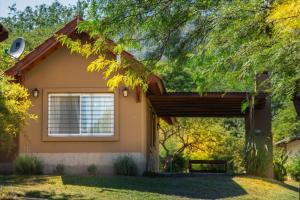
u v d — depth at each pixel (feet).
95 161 59.52
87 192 46.37
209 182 56.54
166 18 28.81
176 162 111.14
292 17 18.88
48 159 59.62
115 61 31.99
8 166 60.39
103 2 29.27
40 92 60.34
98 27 29.48
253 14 23.30
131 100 59.98
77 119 60.34
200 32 28.30
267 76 23.48
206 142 115.24
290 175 101.04
